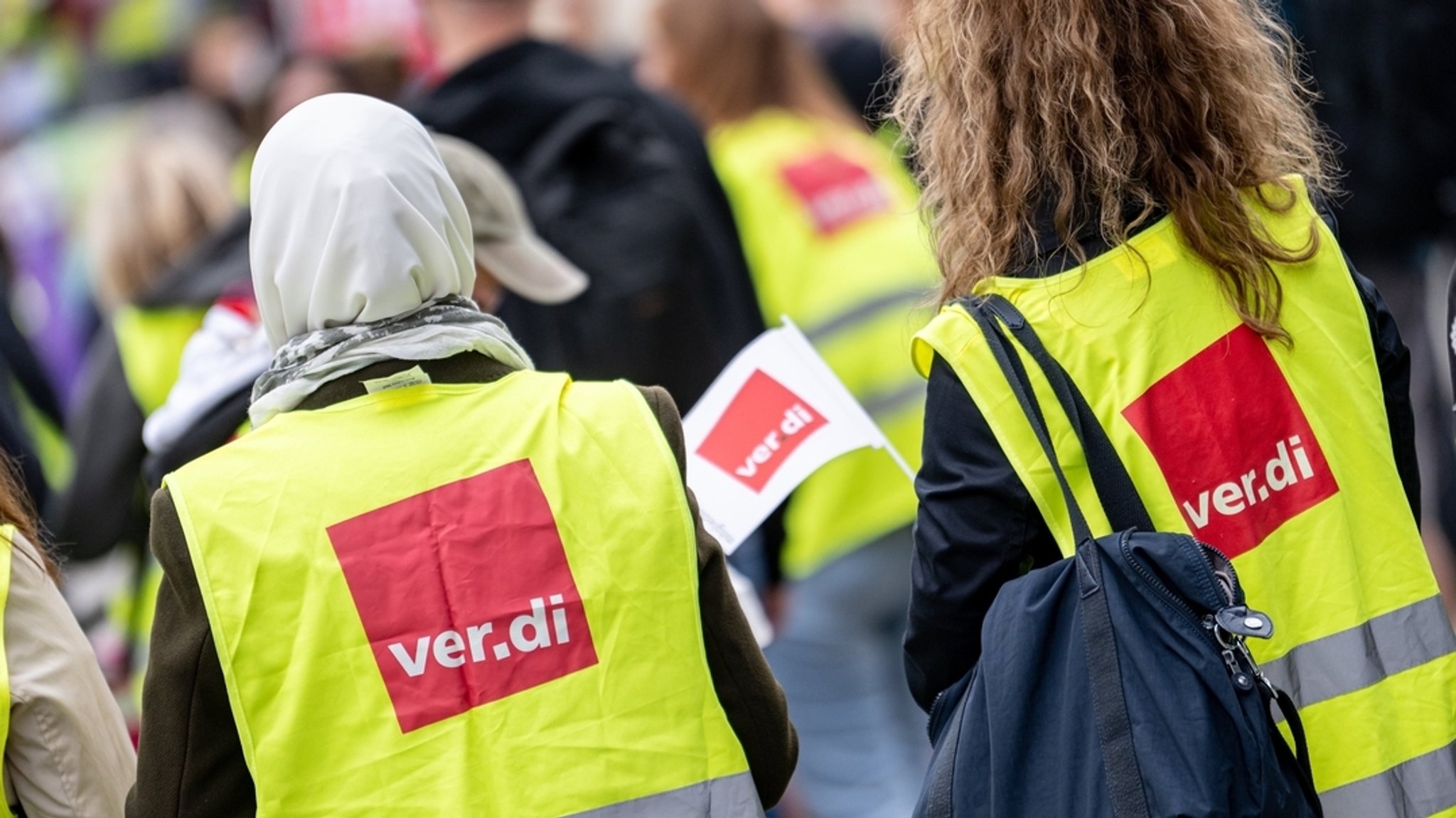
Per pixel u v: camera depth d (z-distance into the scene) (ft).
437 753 15.46
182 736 15.52
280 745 15.31
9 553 17.28
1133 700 15.34
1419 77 32.53
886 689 33.42
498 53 31.40
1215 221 16.71
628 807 15.64
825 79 35.78
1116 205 16.71
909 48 18.35
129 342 29.76
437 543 15.79
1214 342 16.63
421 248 16.29
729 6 34.99
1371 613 16.78
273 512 15.71
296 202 16.29
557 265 25.25
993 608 16.22
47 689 16.97
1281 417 16.66
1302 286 17.02
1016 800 15.61
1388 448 17.03
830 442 20.67
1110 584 15.74
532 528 15.96
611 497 16.19
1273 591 16.55
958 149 17.44
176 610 15.60
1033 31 16.89
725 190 33.22
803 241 34.17
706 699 16.10
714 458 20.95
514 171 31.22
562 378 16.83
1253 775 15.15
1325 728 16.56
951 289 17.62
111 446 29.60
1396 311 33.96
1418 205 33.19
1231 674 15.49
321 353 16.29
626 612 15.96
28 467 34.09
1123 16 16.87
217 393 24.70
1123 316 16.57
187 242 38.29
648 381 31.07
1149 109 16.85
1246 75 17.21
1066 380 16.46
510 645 15.71
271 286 16.61
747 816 15.89
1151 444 16.38
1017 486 16.34
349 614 15.56
